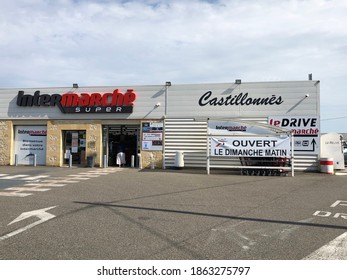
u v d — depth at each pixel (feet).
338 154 70.03
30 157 78.64
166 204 30.22
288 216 25.93
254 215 26.17
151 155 72.28
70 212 26.68
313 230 21.97
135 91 73.61
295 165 66.80
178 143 71.36
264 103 68.69
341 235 20.83
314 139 66.49
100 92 75.00
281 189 40.37
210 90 70.85
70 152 77.00
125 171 62.69
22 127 79.15
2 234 20.76
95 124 74.95
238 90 69.82
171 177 52.37
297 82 67.72
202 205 29.91
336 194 36.78
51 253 17.44
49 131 76.89
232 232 21.36
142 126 73.05
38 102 77.41
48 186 41.11
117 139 75.61
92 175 54.13
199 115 71.05
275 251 17.85
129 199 32.55
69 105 75.87
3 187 40.29
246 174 58.18
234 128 68.90
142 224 23.17
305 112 67.15
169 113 72.18
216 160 67.26
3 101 79.30
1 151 79.00
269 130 59.72
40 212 26.61
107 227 22.34
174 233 21.04
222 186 42.50
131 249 18.04
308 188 41.39
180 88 71.97
